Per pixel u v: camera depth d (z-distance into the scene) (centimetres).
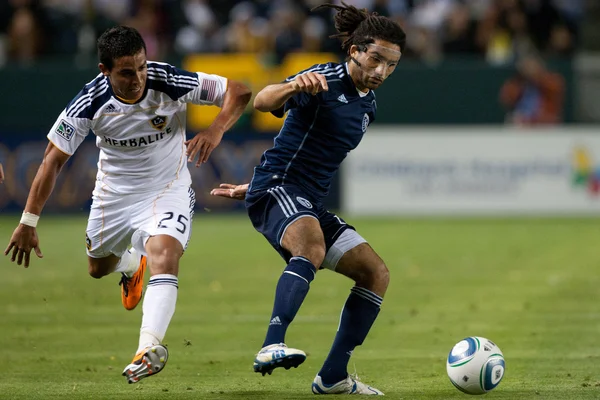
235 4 8119
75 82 7256
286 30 7556
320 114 2184
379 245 5681
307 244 2089
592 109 7750
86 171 7181
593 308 3619
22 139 7219
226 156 7212
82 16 7844
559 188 7138
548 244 5703
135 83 2200
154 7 7888
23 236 2284
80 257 5219
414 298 3888
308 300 3903
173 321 3384
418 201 7188
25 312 3569
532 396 2125
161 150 2398
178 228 2305
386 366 2567
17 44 7750
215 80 2361
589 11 8744
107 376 2431
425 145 7162
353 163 7212
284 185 2209
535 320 3356
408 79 7288
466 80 7269
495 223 6831
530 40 7925
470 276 4506
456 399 2100
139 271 2741
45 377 2416
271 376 2444
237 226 6806
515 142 7125
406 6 8138
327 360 2175
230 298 3925
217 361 2659
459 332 3128
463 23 7775
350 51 2192
